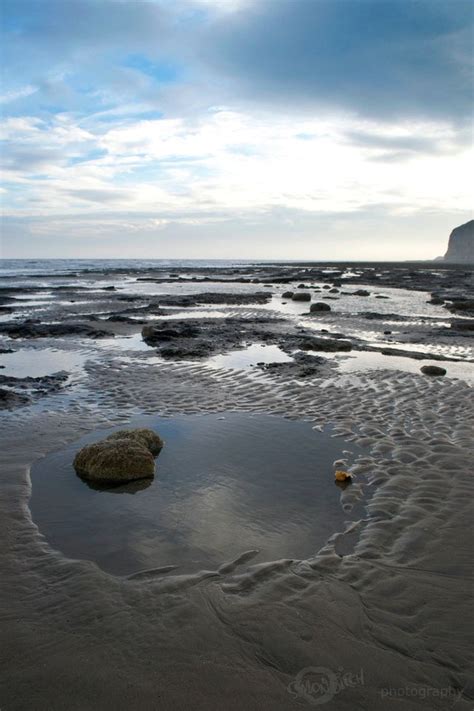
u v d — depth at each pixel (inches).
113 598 166.4
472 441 305.9
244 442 312.0
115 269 3698.3
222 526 214.1
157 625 154.0
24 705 125.6
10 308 1088.2
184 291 1637.6
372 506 231.5
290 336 718.5
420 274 2610.7
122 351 610.2
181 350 593.3
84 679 133.6
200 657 141.4
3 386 440.8
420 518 219.5
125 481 255.4
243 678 134.0
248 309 1117.1
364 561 188.2
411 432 324.5
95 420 350.9
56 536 205.8
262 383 452.8
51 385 446.3
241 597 167.0
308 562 187.3
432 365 499.2
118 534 207.3
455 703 126.8
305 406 385.1
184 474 266.2
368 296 1424.7
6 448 298.0
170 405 388.2
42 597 167.8
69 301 1270.9
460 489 244.4
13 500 234.8
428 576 179.0
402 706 125.8
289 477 262.4
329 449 300.7
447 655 142.6
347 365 529.7
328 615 158.6
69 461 281.4
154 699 127.0
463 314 1006.4
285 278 2297.0
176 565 185.5
